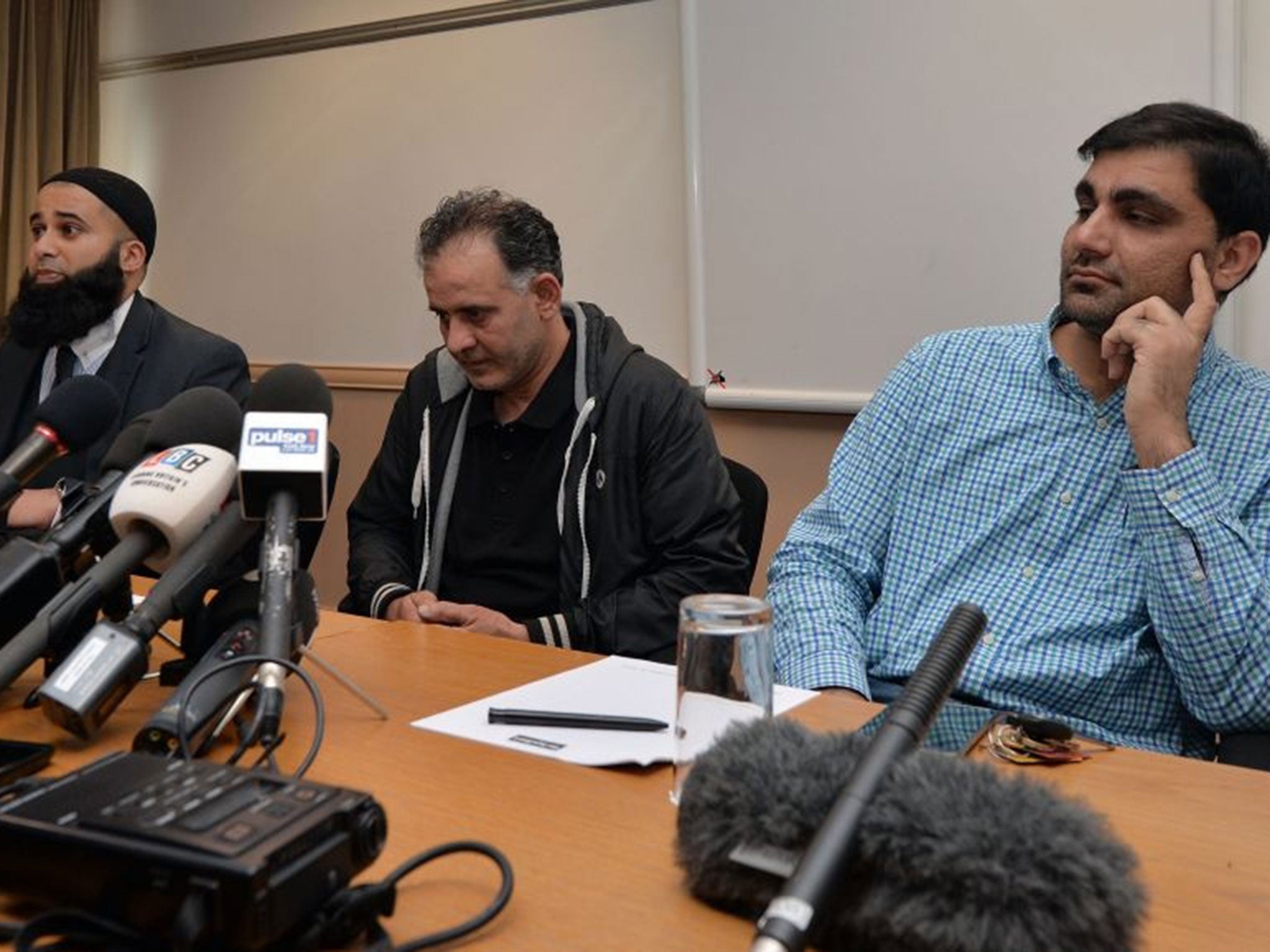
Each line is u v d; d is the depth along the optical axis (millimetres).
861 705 1223
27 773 930
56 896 677
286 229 4039
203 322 4301
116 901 655
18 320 2510
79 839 658
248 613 1175
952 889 642
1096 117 2531
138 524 1069
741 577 1972
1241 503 1497
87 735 1011
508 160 3512
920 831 652
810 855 646
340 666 1327
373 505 2188
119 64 4391
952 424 1669
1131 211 1537
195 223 4273
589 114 3340
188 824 665
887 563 1686
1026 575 1581
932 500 1663
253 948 628
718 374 3076
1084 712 1531
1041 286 2629
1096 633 1527
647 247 3271
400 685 1249
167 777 733
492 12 3480
